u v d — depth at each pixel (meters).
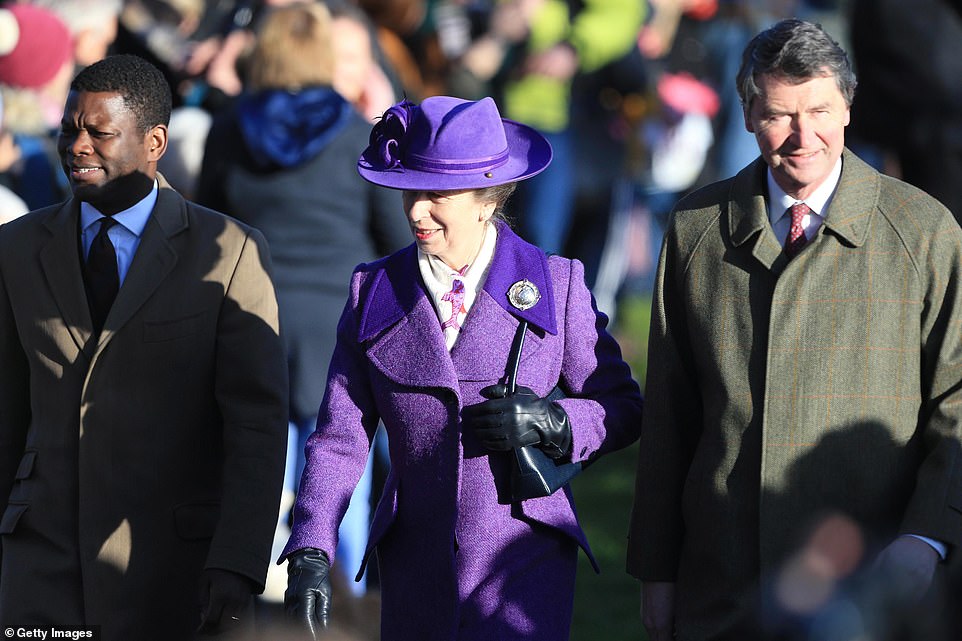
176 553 16.94
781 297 15.45
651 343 16.31
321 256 22.83
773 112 15.06
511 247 16.28
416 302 16.00
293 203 22.80
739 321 15.66
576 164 40.84
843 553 13.52
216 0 30.23
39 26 24.06
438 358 15.72
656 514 16.33
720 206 16.00
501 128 15.80
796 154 15.12
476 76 38.53
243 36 28.42
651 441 16.27
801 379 15.34
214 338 17.12
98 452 16.69
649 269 47.72
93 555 16.66
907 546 14.76
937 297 15.29
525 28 38.34
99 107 16.62
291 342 22.66
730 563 15.62
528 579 15.64
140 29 29.83
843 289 15.38
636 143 42.97
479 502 15.62
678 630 16.08
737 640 15.49
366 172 15.66
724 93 43.47
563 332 16.09
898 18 25.95
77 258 17.02
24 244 17.19
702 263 15.91
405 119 15.60
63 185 24.61
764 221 15.64
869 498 15.23
